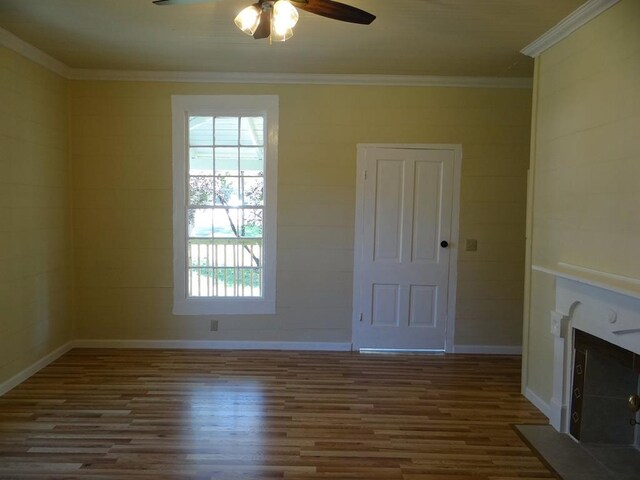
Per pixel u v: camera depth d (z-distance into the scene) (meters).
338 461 2.53
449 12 2.80
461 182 4.33
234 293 4.48
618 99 2.40
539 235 3.26
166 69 4.10
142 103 4.25
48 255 3.93
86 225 4.32
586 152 2.69
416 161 4.33
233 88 4.26
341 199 4.36
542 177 3.22
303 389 3.51
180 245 4.37
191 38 3.32
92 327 4.41
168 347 4.44
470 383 3.70
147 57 3.77
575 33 2.81
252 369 3.91
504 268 4.40
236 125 4.38
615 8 2.43
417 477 2.40
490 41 3.26
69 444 2.64
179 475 2.37
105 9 2.82
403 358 4.28
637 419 2.73
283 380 3.68
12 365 3.45
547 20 2.85
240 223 4.44
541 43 3.18
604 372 2.73
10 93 3.36
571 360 2.83
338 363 4.11
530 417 3.11
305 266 4.41
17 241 3.48
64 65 4.02
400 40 3.29
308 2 2.17
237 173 4.42
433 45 3.38
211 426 2.89
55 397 3.28
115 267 4.37
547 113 3.16
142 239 4.36
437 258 4.41
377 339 4.47
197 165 4.41
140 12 2.86
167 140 4.29
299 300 4.43
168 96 4.25
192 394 3.37
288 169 4.32
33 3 2.73
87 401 3.22
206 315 4.44
